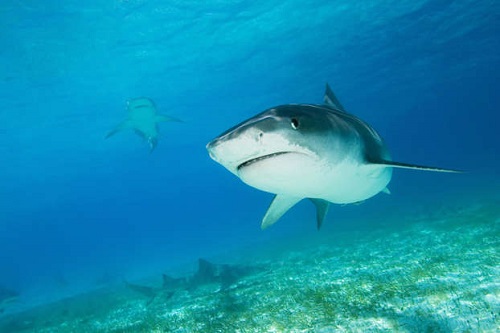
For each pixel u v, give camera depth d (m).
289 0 18.89
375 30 24.20
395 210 26.38
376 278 5.94
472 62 38.25
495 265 5.26
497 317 3.38
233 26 20.88
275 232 42.38
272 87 33.91
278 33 22.59
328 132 3.46
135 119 21.08
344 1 19.78
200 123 44.75
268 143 3.00
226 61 25.89
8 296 17.47
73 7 16.17
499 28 28.36
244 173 3.17
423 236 10.96
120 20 18.06
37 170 49.75
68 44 19.14
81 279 39.28
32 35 17.48
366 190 5.05
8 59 18.98
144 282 20.28
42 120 30.08
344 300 4.90
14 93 23.38
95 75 23.86
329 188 4.06
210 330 5.10
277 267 11.33
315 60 28.16
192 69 26.34
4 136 31.67
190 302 8.39
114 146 46.47
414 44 28.23
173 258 43.44
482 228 9.51
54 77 22.58
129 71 24.45
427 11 22.61
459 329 3.33
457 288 4.43
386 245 10.98
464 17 24.61
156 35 20.39
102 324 8.45
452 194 27.53
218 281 11.21
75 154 45.75
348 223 25.77
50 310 14.84
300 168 3.28
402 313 3.98
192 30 20.58
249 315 5.36
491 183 28.97
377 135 5.12
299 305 5.18
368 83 38.00
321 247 15.10
